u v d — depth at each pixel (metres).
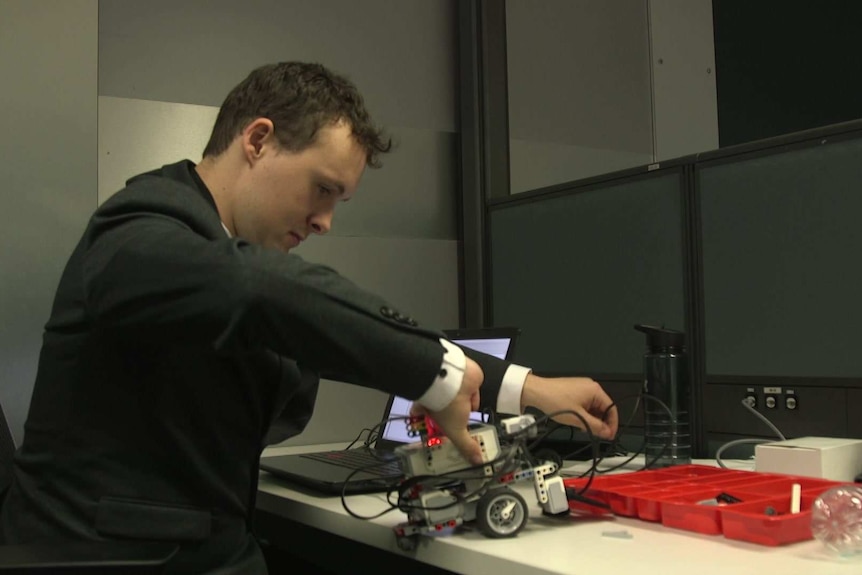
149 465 0.82
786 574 0.66
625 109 2.32
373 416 1.89
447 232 2.07
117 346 0.80
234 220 0.95
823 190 1.27
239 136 0.95
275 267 0.70
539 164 2.13
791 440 1.15
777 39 2.50
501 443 0.89
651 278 1.54
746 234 1.38
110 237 0.76
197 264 0.69
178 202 0.81
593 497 0.93
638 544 0.78
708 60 2.49
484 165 2.00
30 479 0.85
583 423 0.96
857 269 1.22
